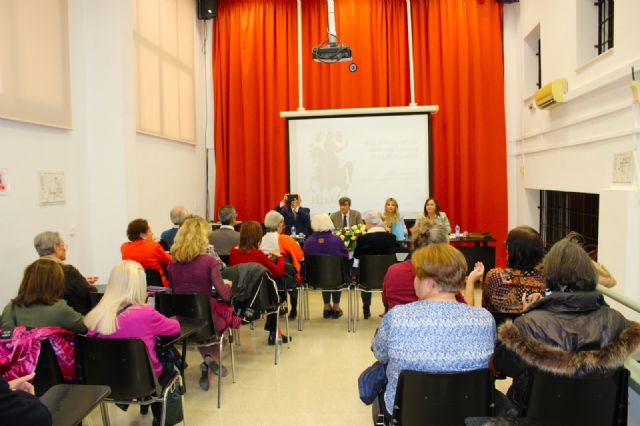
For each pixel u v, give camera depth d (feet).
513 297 7.53
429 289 5.81
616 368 5.08
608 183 13.65
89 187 14.83
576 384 5.28
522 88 21.26
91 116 14.84
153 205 18.16
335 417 9.31
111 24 14.70
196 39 22.75
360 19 22.30
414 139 21.25
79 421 4.55
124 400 7.21
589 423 5.33
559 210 20.15
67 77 13.67
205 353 10.72
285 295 13.21
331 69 22.59
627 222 12.01
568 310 5.37
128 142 15.10
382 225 15.07
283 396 10.25
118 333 7.24
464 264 5.79
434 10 21.99
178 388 8.43
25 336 6.49
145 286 7.70
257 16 22.91
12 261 11.43
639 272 11.89
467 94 21.76
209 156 24.14
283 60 22.91
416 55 22.33
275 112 23.11
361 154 21.58
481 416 5.55
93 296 9.50
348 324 14.67
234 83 23.26
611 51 13.26
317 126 21.76
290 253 14.14
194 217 10.80
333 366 11.91
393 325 5.64
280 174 23.17
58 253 9.87
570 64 16.24
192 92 22.20
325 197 21.79
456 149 22.30
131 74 15.39
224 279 11.34
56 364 6.99
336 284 14.15
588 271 5.54
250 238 12.23
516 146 22.24
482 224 22.11
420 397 5.51
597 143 14.32
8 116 11.16
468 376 5.43
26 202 11.94
